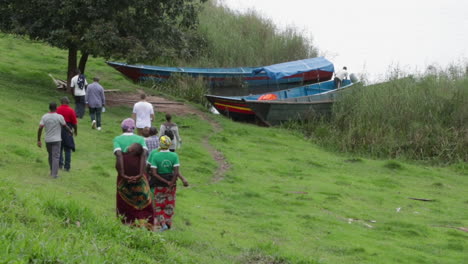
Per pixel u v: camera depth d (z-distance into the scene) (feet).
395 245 41.60
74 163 51.34
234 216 45.01
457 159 77.82
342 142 80.94
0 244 19.57
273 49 128.26
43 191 33.53
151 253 26.73
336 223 46.01
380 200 56.70
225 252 34.01
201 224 40.16
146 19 86.58
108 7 81.76
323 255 36.94
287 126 92.58
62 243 21.89
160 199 34.96
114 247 23.95
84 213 28.45
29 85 86.38
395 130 82.64
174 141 52.70
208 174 58.85
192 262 28.48
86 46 80.28
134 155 31.58
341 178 65.00
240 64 122.93
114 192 44.24
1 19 83.92
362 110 86.43
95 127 68.23
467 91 86.84
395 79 93.20
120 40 79.97
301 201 52.11
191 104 98.17
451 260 38.81
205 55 121.39
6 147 48.44
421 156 79.46
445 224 49.88
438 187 65.26
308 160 71.82
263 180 59.82
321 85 110.01
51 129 42.37
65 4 78.23
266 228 42.09
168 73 107.96
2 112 63.00
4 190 27.37
